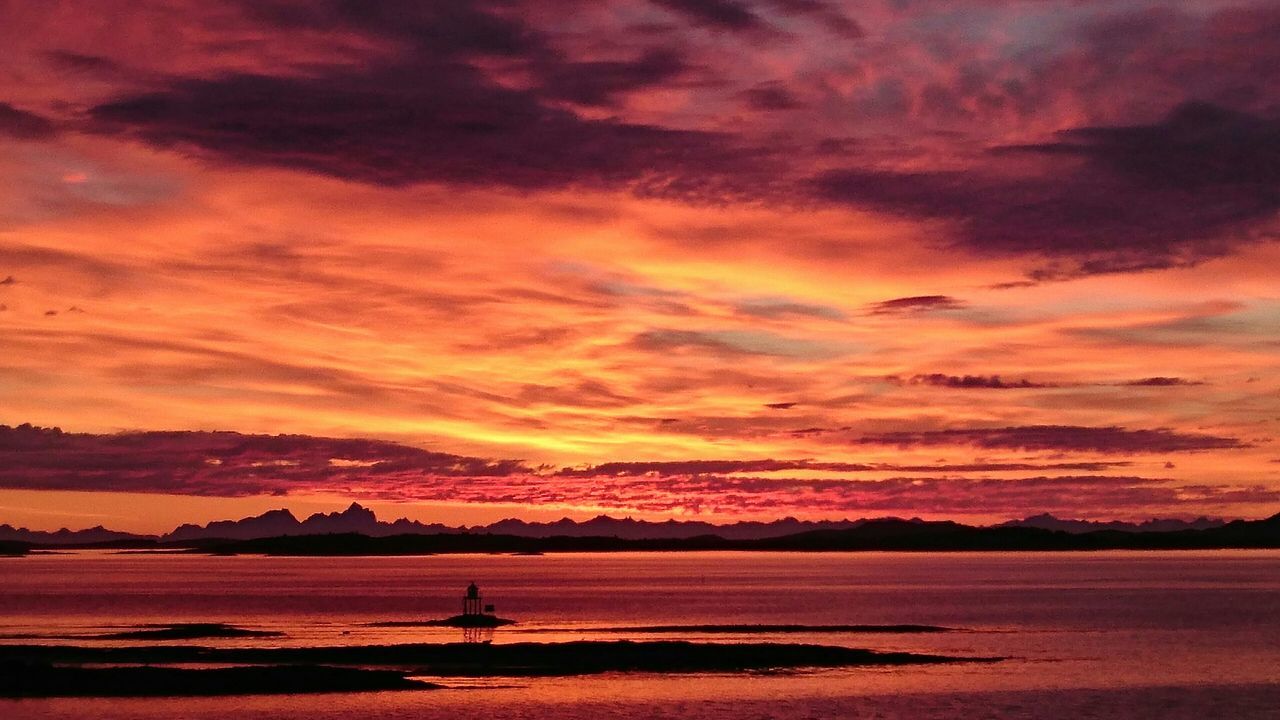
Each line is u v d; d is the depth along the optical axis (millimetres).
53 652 73562
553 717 53688
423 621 112250
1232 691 62750
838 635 95000
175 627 99312
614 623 111750
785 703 57281
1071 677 67312
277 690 59656
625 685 62469
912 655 75188
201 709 55250
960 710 55969
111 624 107312
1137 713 56031
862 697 59156
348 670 64500
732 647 75688
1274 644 88000
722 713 54781
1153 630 101312
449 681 63375
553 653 72938
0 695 57844
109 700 57031
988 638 92688
